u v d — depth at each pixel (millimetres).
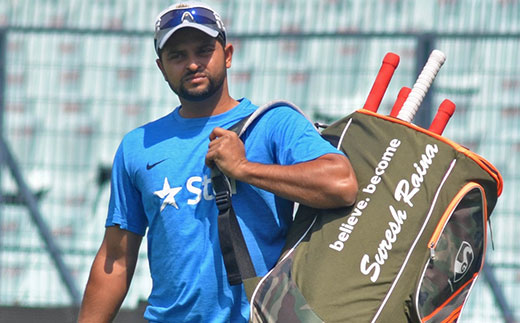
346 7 30359
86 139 30281
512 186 28844
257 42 29906
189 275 12141
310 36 29234
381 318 11109
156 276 12531
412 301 11203
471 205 11750
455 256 11578
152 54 30422
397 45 29609
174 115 12805
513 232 28594
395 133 12148
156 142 12633
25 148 30203
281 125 12109
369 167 11906
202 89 12211
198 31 12102
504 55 29094
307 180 11492
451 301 11703
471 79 29141
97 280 13258
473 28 29891
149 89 30391
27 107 30391
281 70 29859
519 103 29031
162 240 12336
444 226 11477
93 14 31094
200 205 12164
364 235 11422
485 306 28156
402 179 11711
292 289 11328
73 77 30422
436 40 28984
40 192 29953
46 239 29609
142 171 12570
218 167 11781
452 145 11883
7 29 30000
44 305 28469
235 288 12031
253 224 12008
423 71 13078
